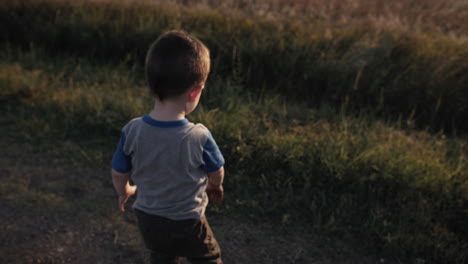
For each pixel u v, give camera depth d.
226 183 3.38
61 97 4.53
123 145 1.69
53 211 3.03
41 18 6.37
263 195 3.26
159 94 1.58
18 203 3.08
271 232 2.93
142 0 6.82
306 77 4.86
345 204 3.08
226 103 4.44
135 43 5.71
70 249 2.68
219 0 7.42
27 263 2.53
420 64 4.72
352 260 2.71
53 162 3.65
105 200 3.21
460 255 2.68
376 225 2.93
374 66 4.71
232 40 5.35
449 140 4.03
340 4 7.80
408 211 2.95
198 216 1.75
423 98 4.49
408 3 8.19
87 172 3.55
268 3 7.50
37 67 5.44
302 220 3.04
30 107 4.47
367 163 3.29
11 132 4.06
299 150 3.50
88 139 4.00
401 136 3.82
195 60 1.56
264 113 4.18
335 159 3.37
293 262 2.68
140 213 1.77
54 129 4.08
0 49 6.05
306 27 5.77
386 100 4.59
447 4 8.06
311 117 4.26
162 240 1.76
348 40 5.25
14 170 3.50
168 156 1.62
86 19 6.12
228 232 2.92
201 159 1.68
